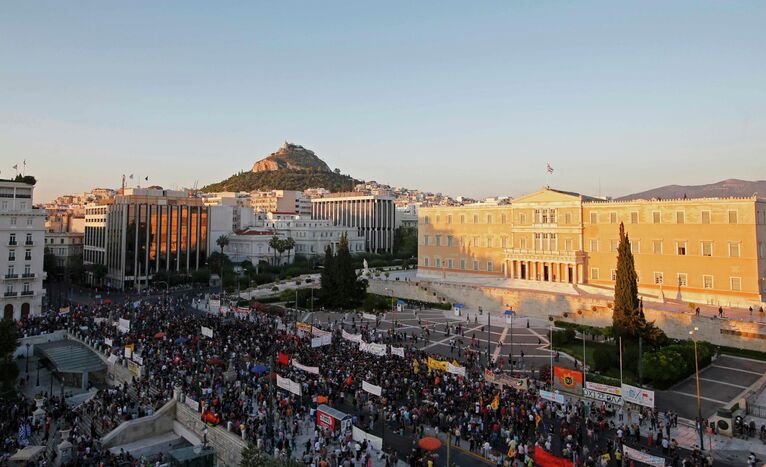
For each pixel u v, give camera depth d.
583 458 40.94
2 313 100.06
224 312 102.12
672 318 82.94
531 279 120.56
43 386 74.25
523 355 72.19
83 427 56.03
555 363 69.69
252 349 71.12
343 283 115.00
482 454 42.66
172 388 59.19
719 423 46.62
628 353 64.69
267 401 53.72
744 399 51.91
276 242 178.38
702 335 79.00
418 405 51.47
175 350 72.00
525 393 53.84
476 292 111.19
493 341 82.88
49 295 141.62
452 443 44.75
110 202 170.75
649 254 103.75
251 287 142.00
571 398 53.81
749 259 90.75
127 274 156.25
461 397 52.19
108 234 165.75
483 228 132.25
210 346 72.25
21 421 55.88
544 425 47.31
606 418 49.25
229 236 193.62
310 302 116.12
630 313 70.62
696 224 97.56
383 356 66.38
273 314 104.75
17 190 107.38
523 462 40.62
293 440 44.62
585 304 94.25
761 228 92.25
